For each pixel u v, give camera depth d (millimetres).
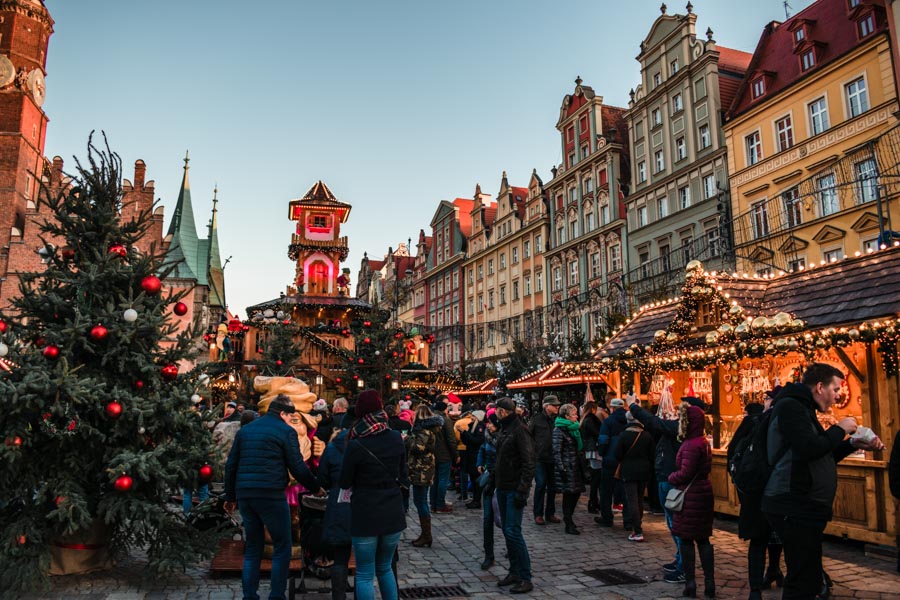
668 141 34094
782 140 27016
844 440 4305
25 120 38031
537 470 9430
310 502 6000
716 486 9625
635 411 7957
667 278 31828
